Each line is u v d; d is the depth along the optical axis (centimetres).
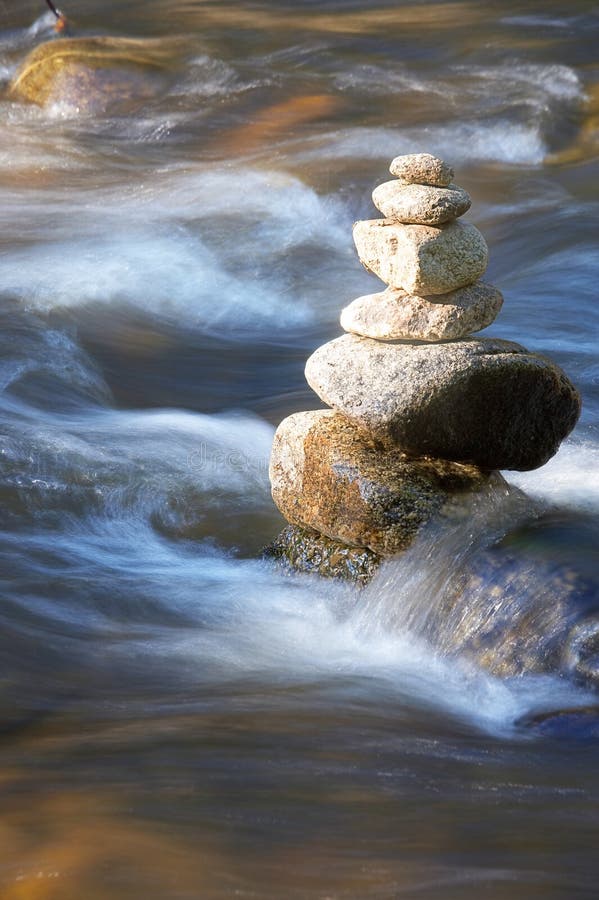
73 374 1498
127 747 702
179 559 1045
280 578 999
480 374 902
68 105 2875
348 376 931
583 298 1797
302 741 717
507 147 2547
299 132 2664
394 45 3341
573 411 941
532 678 801
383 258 921
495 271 1978
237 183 2344
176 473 1198
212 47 3262
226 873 555
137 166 2527
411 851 583
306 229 2156
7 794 636
